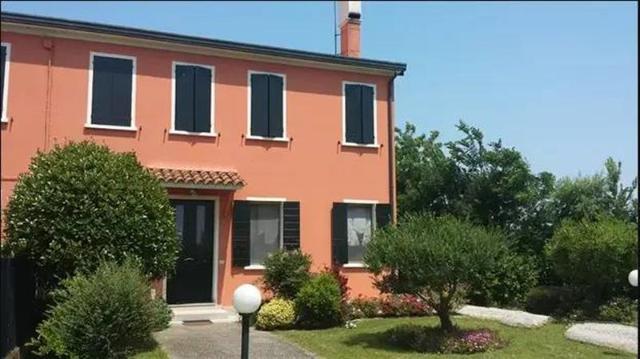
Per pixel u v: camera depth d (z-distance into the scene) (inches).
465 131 880.9
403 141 971.9
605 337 470.6
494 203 847.7
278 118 652.7
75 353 376.2
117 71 595.8
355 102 687.7
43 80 569.3
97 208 437.4
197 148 617.6
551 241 642.2
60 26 570.6
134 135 595.8
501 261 489.4
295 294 562.9
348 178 673.6
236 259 618.2
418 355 427.5
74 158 456.1
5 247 451.8
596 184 840.3
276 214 645.3
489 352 438.0
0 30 560.1
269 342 471.2
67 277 418.9
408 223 477.7
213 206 620.7
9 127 555.2
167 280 593.6
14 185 542.9
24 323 426.6
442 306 471.5
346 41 735.7
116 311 382.9
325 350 444.1
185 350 435.5
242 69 644.1
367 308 604.1
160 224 462.3
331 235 660.1
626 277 576.4
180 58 620.4
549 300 651.5
